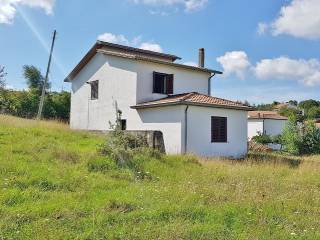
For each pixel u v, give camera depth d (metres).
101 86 22.12
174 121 17.14
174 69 21.02
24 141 11.67
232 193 7.96
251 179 9.96
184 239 5.07
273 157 18.86
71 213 5.93
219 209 6.57
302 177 11.43
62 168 9.02
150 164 10.48
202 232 5.37
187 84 21.66
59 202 6.50
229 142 18.62
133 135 13.20
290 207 7.20
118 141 11.68
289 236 5.41
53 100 31.11
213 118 18.06
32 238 4.80
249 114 40.59
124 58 20.23
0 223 5.24
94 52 22.77
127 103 20.00
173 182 9.02
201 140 17.41
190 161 11.99
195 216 6.24
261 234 5.43
